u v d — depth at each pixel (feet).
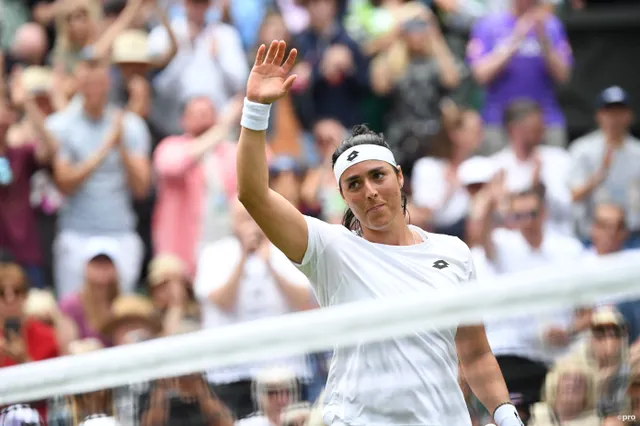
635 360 46.34
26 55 107.55
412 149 108.06
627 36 123.34
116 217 96.73
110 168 96.89
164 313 85.25
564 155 102.99
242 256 84.28
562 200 99.35
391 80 111.24
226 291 83.87
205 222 96.37
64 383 45.11
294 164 96.32
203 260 85.35
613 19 123.13
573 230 100.78
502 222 92.73
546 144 109.60
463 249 46.24
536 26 110.42
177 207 97.35
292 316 41.78
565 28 123.24
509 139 99.25
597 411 46.21
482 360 45.78
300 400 48.24
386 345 43.60
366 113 111.45
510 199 92.99
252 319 84.07
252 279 84.23
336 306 43.34
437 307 39.63
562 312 47.50
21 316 77.46
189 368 43.04
